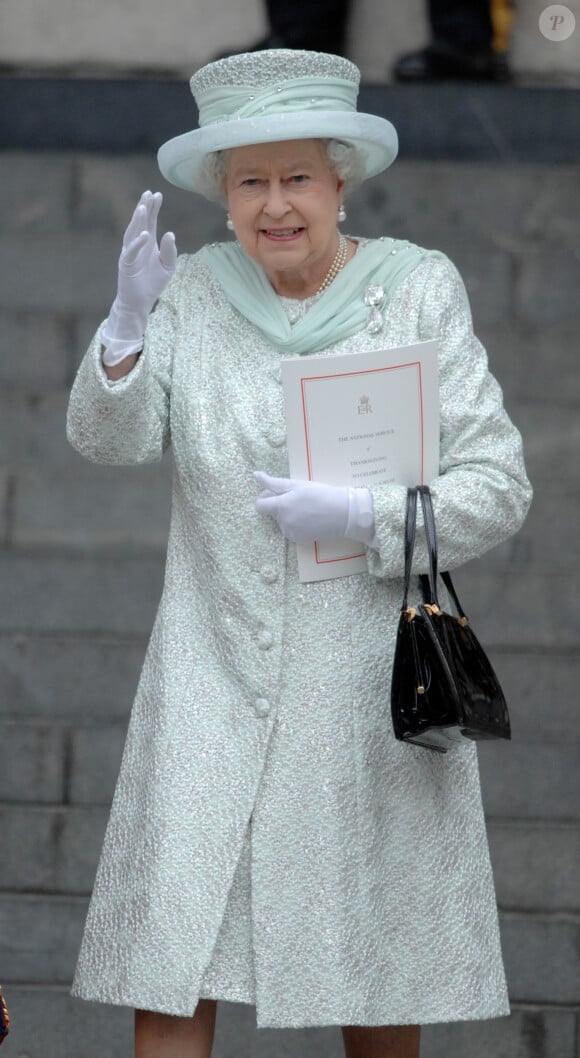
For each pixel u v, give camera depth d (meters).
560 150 27.72
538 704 18.11
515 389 22.44
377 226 25.17
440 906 10.70
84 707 18.30
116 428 10.66
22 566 19.45
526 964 15.57
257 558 10.68
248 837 10.52
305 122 10.30
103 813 16.50
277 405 10.70
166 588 11.08
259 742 10.55
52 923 15.75
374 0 27.88
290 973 10.35
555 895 16.30
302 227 10.62
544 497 20.53
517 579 19.30
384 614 10.80
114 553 20.50
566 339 22.64
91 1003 14.98
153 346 11.06
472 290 23.91
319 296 10.97
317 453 10.45
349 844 10.50
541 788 17.19
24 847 16.42
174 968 10.31
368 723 10.65
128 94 28.00
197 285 11.24
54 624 19.34
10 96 28.00
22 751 17.27
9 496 20.64
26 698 18.31
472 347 10.98
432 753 10.85
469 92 27.84
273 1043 14.74
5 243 23.81
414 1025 11.16
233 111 10.58
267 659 10.61
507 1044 14.89
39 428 21.64
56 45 28.05
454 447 10.77
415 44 27.88
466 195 25.38
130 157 26.22
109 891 10.76
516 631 19.16
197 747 10.60
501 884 16.31
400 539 10.38
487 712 10.23
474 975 10.69
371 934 10.49
